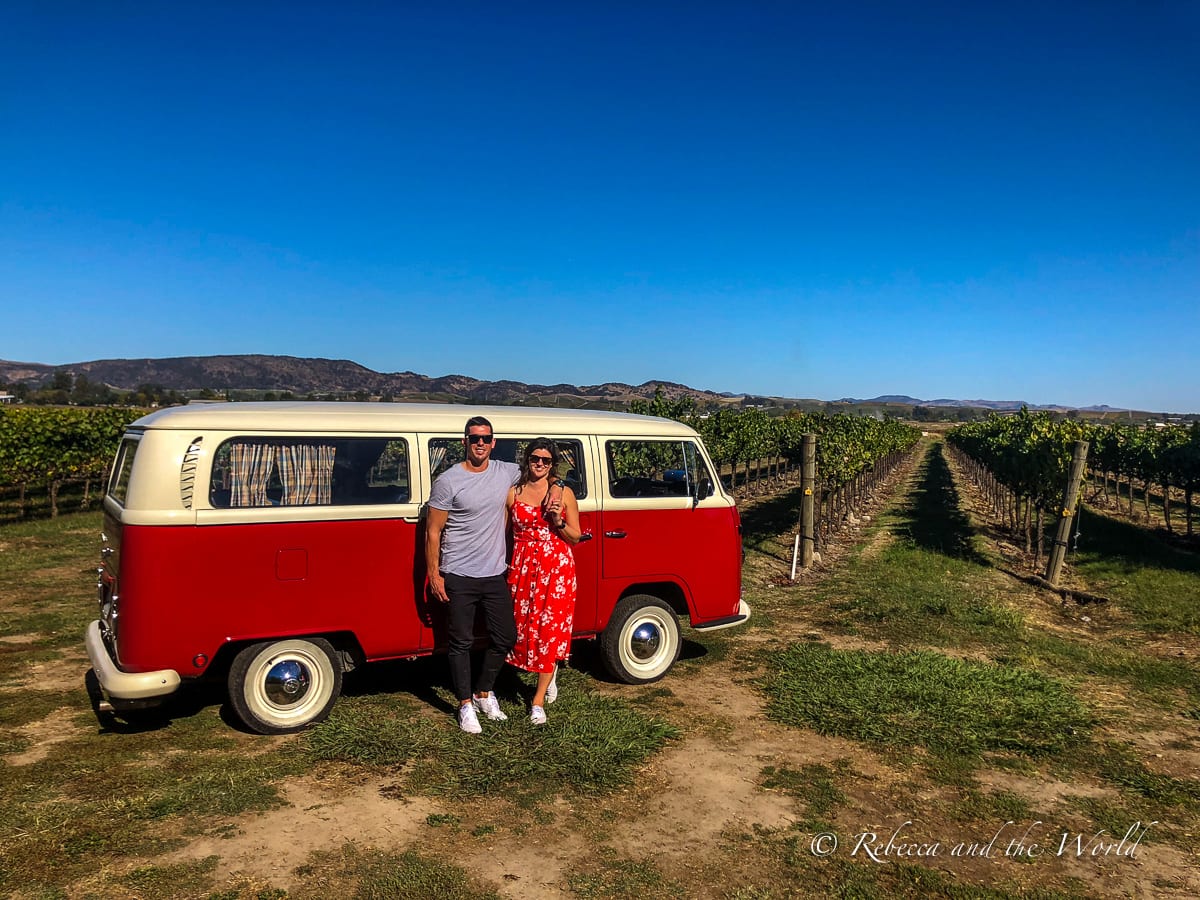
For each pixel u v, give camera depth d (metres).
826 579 10.09
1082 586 10.04
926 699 5.43
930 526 15.84
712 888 3.24
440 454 4.99
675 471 5.88
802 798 4.07
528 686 5.50
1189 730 5.17
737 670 6.24
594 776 4.16
